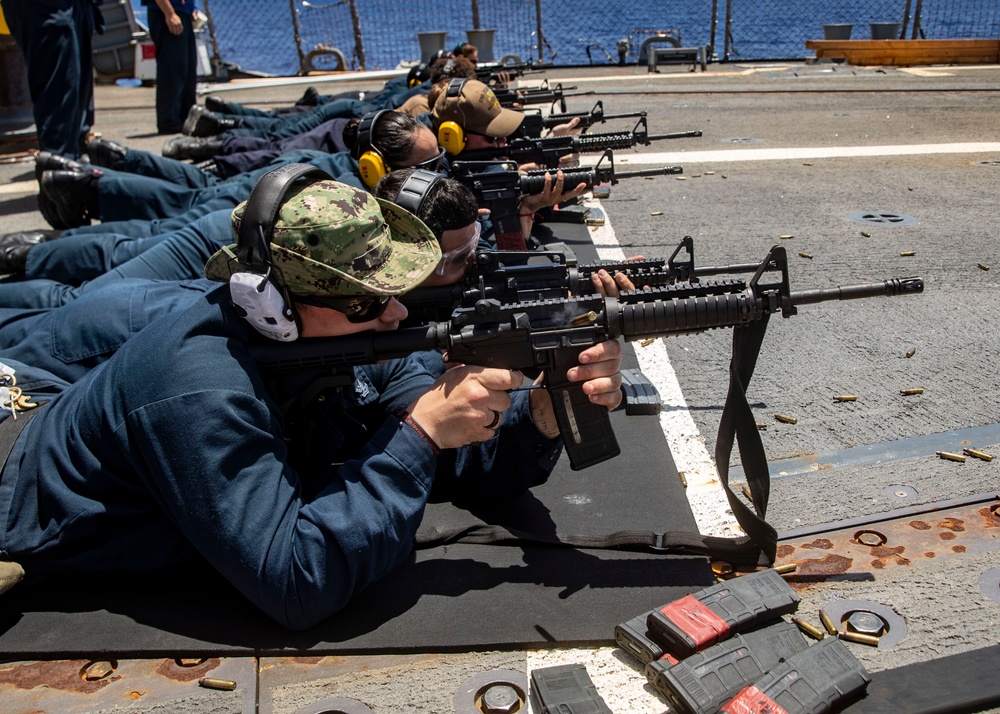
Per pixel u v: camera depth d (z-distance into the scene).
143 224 5.25
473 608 2.30
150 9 10.87
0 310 3.75
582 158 8.52
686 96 13.12
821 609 2.21
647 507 2.74
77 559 2.34
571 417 2.40
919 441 3.03
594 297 2.33
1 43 9.97
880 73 15.27
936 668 1.97
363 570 2.17
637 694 2.00
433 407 2.28
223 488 2.09
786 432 3.18
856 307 4.37
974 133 9.03
